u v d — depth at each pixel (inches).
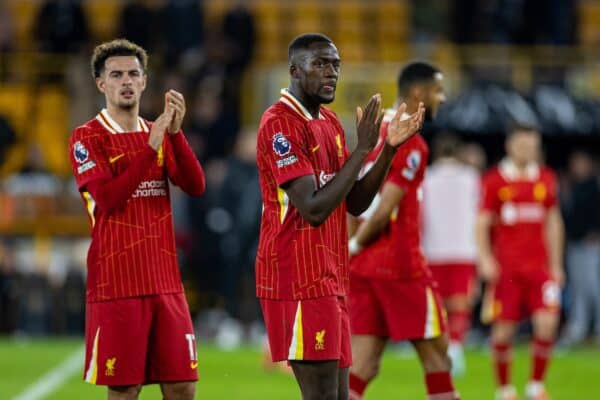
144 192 992.9
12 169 2817.4
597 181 2472.9
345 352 956.6
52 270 2502.5
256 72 2817.4
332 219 952.9
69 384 1708.9
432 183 1910.7
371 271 1157.7
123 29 2824.8
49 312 2476.6
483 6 2942.9
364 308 1166.3
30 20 3142.2
